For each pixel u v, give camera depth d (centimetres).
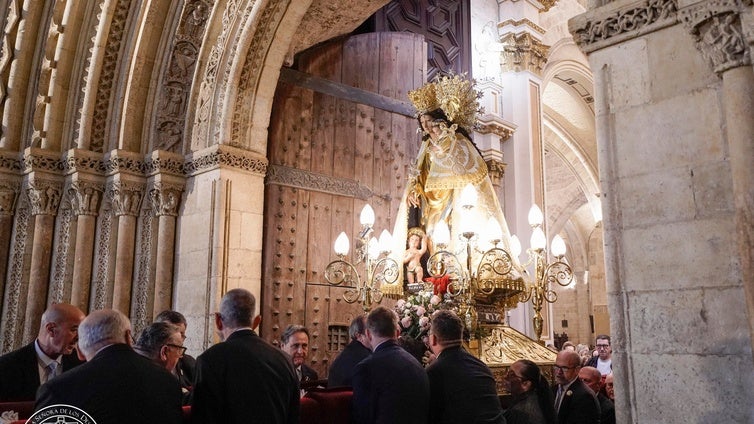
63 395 267
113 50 793
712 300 312
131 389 275
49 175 782
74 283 755
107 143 796
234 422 306
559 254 591
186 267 736
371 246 638
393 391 355
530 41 1355
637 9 361
